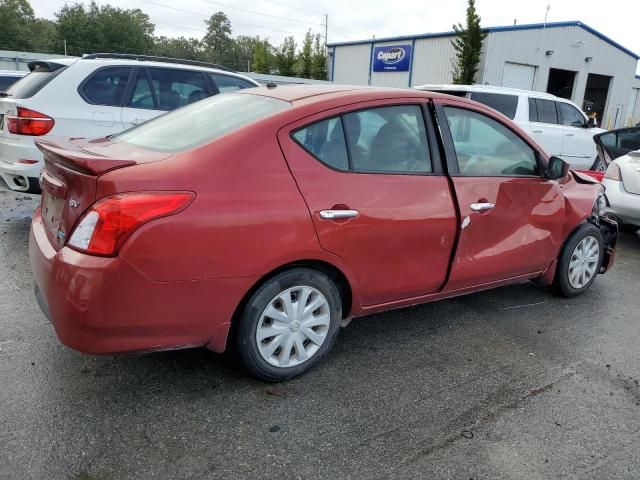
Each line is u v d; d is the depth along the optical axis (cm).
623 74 3194
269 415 269
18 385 280
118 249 233
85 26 7619
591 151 1200
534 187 394
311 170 287
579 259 449
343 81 3603
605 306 448
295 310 292
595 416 284
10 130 527
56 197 270
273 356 293
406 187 320
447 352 349
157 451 238
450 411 282
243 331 277
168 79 630
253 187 266
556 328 396
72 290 234
